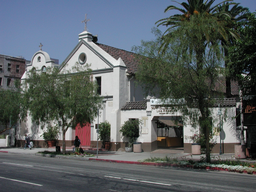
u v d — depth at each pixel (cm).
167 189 974
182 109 1617
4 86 5641
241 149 1980
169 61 1587
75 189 958
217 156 2064
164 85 1605
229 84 2534
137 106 2633
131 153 2480
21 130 3406
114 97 2703
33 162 1806
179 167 1700
